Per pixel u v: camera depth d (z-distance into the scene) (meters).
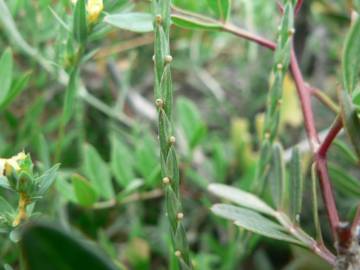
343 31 0.16
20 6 0.13
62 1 0.10
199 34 0.18
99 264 0.06
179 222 0.07
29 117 0.14
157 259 0.15
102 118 0.18
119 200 0.12
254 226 0.08
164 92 0.07
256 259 0.15
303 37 0.18
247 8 0.16
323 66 0.18
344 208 0.15
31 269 0.06
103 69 0.17
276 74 0.09
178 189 0.07
